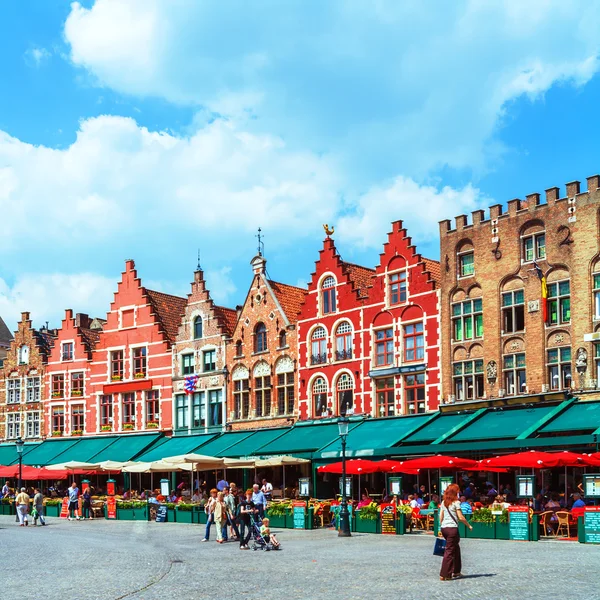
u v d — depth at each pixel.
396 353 46.75
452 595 17.98
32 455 62.56
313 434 47.97
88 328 69.31
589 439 34.62
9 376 68.50
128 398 61.28
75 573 23.83
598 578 19.81
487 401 41.84
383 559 25.25
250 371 54.19
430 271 46.16
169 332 60.59
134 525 43.25
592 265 39.41
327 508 39.56
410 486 44.50
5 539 36.16
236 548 30.27
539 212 41.59
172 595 19.28
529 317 41.41
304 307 51.59
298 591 19.41
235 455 49.00
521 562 23.27
